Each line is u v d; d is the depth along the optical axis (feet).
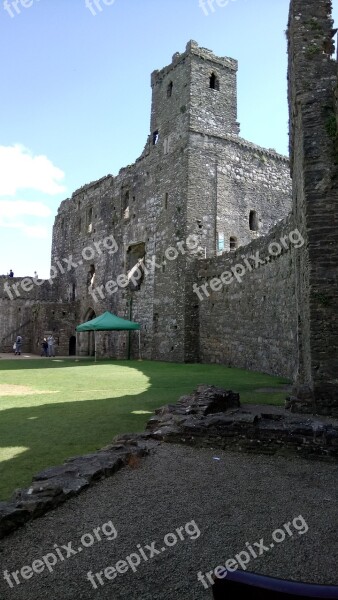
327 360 25.96
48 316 106.93
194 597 8.84
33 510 12.17
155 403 31.27
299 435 19.02
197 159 79.25
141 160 92.38
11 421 25.29
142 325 85.87
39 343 108.78
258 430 19.53
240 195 83.76
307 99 28.63
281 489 14.98
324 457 18.44
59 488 13.39
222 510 13.08
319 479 16.11
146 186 89.66
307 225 27.30
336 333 26.08
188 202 77.10
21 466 17.07
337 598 5.23
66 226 127.85
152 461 17.72
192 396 26.76
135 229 91.81
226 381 44.62
